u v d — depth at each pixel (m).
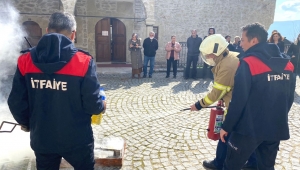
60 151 1.56
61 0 8.36
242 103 1.74
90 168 1.72
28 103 1.58
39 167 1.69
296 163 2.86
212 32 7.31
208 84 7.38
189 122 4.16
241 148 1.88
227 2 12.24
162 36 11.94
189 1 11.87
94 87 1.50
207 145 3.31
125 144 3.21
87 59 1.51
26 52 1.57
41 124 1.52
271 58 1.77
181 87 6.88
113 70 9.61
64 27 1.56
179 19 11.95
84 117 1.59
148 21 9.34
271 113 1.79
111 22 11.09
